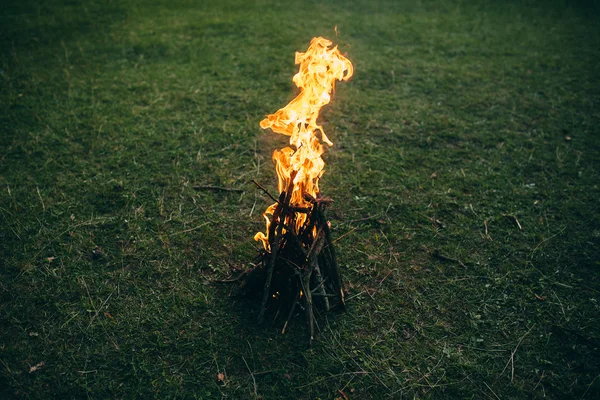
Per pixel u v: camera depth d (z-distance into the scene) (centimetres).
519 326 355
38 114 589
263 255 350
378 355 335
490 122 600
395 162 526
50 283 377
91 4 933
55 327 345
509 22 898
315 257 337
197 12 915
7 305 359
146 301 367
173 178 493
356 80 691
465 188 490
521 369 328
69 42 776
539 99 650
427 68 730
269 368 326
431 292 380
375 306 368
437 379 322
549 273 396
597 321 358
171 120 589
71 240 416
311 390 314
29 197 459
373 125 589
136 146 538
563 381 321
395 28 867
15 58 712
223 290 377
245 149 542
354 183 492
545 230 438
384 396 313
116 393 309
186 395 310
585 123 595
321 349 337
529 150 548
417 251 416
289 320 353
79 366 323
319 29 856
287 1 984
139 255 404
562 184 496
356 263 403
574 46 798
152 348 335
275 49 777
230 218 446
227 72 705
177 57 744
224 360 329
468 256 412
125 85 662
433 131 581
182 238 422
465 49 790
